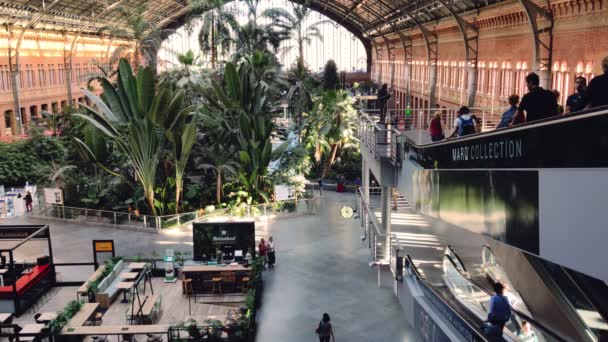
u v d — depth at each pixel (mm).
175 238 25000
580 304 7781
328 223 26938
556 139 4754
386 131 16562
